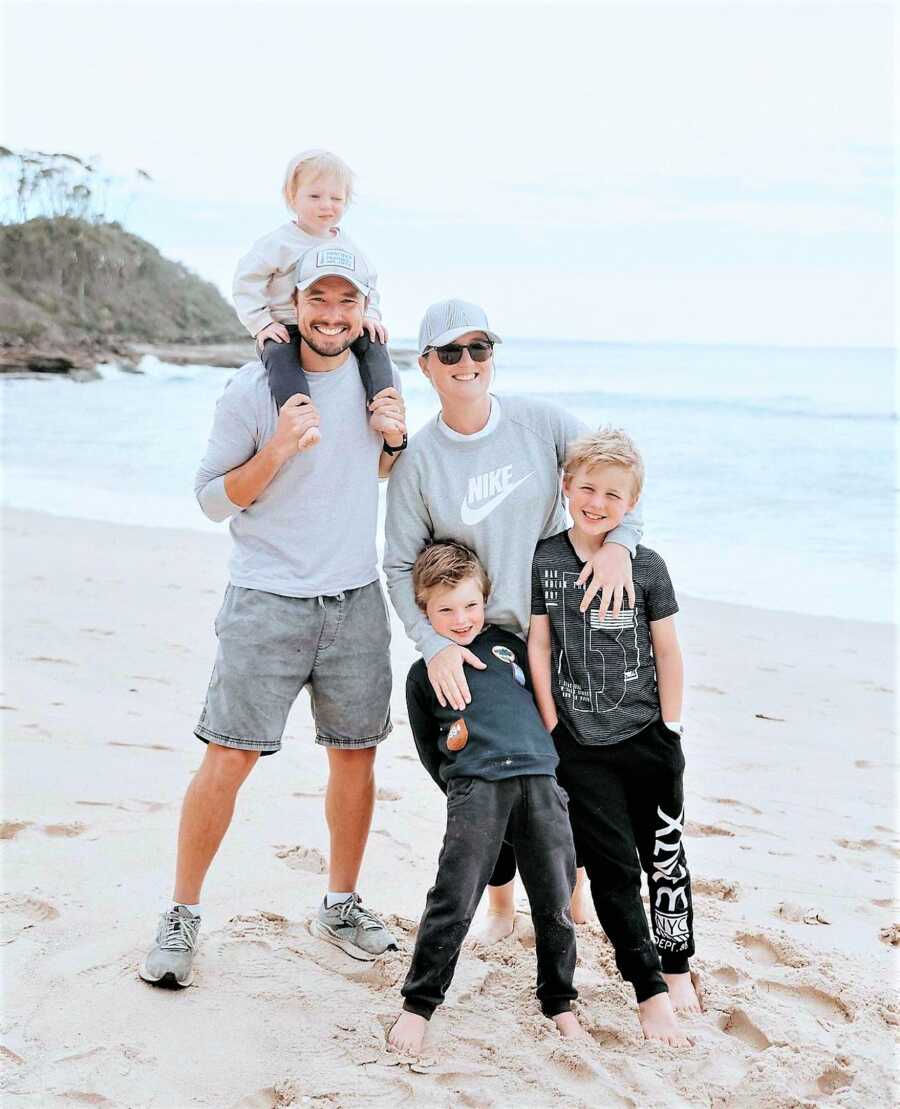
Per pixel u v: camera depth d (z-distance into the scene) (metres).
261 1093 2.79
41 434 19.72
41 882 3.76
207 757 3.38
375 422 3.36
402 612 3.36
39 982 3.19
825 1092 2.87
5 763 4.76
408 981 3.05
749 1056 3.00
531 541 3.35
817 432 20.17
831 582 9.86
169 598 8.25
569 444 3.34
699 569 10.34
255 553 3.43
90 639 6.95
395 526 3.42
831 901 3.93
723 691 6.61
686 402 25.30
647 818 3.26
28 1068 2.82
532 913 3.13
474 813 3.05
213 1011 3.12
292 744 5.35
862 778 5.21
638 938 3.13
